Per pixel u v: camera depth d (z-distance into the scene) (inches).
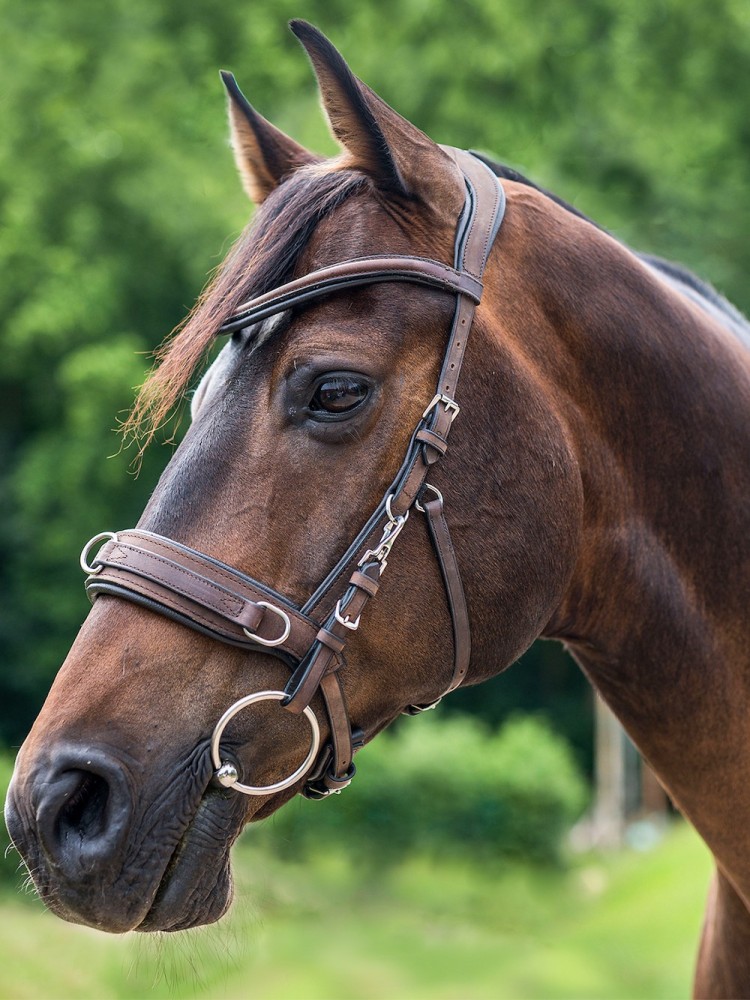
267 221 69.4
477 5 554.6
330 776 66.7
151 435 66.9
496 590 67.8
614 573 74.6
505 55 554.9
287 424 64.9
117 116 538.3
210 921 62.8
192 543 63.7
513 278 72.1
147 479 553.0
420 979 312.2
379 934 366.6
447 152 75.7
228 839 63.2
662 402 74.9
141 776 60.2
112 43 555.2
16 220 517.3
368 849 482.0
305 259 67.4
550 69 577.9
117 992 267.1
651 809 628.1
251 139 81.7
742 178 581.9
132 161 538.0
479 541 67.2
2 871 373.7
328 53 67.7
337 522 64.5
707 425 76.0
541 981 306.2
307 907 395.2
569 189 564.4
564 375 72.5
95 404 513.7
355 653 65.2
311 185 70.0
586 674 82.6
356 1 561.3
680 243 565.3
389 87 550.0
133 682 61.7
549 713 795.4
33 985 262.8
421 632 66.4
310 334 65.4
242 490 64.3
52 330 514.6
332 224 68.2
